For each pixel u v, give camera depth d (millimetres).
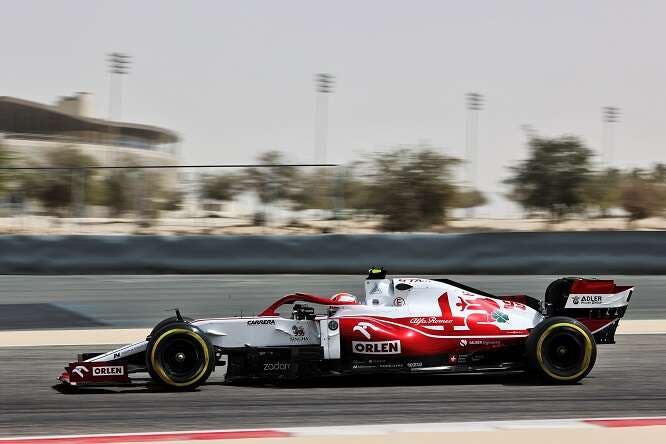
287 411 15906
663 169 78750
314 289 37906
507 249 43312
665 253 43719
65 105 167125
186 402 16766
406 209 60688
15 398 17297
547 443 13141
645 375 20016
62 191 56438
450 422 14914
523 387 18344
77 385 17844
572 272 43219
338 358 18266
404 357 18594
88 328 28641
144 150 145250
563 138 77188
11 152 92062
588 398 17188
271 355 18406
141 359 18703
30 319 30594
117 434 13961
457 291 19422
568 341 18672
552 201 75688
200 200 53625
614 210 77000
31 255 43750
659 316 31562
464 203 67062
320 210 53375
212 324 18547
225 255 44031
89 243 43875
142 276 43344
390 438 13367
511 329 19031
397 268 43375
